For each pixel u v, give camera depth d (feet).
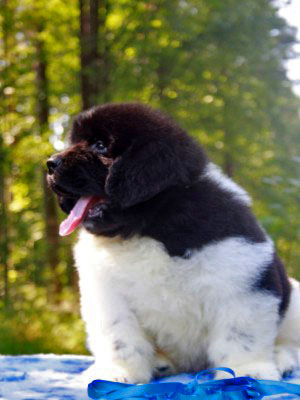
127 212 2.92
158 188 2.89
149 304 2.92
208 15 8.88
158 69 9.53
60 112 10.82
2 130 9.86
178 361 3.13
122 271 2.90
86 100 8.13
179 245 2.84
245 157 12.80
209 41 9.22
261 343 2.85
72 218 3.12
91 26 8.13
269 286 2.86
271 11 9.30
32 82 10.54
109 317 2.96
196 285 2.83
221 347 2.87
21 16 9.64
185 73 9.60
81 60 8.19
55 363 3.42
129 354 2.93
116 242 2.97
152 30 8.63
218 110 11.28
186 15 8.70
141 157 2.94
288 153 13.75
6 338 6.41
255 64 11.10
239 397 2.50
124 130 3.03
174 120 3.20
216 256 2.80
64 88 10.47
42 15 9.69
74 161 3.11
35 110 10.89
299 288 3.45
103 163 3.09
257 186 10.64
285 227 6.00
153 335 3.05
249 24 9.29
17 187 11.16
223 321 2.86
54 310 8.64
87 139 3.17
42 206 11.00
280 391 2.53
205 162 3.10
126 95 9.52
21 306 8.55
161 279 2.86
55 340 6.59
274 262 2.97
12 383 2.95
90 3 8.14
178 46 8.92
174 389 2.62
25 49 9.94
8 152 9.53
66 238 9.96
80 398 2.70
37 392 2.81
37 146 9.59
